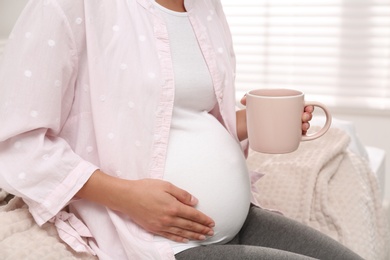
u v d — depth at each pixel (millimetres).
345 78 3285
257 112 1229
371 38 3199
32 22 1144
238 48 3463
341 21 3238
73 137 1246
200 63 1280
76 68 1193
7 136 1130
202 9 1352
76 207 1252
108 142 1182
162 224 1146
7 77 1146
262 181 1913
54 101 1154
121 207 1162
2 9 3076
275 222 1399
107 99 1176
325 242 1338
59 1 1141
